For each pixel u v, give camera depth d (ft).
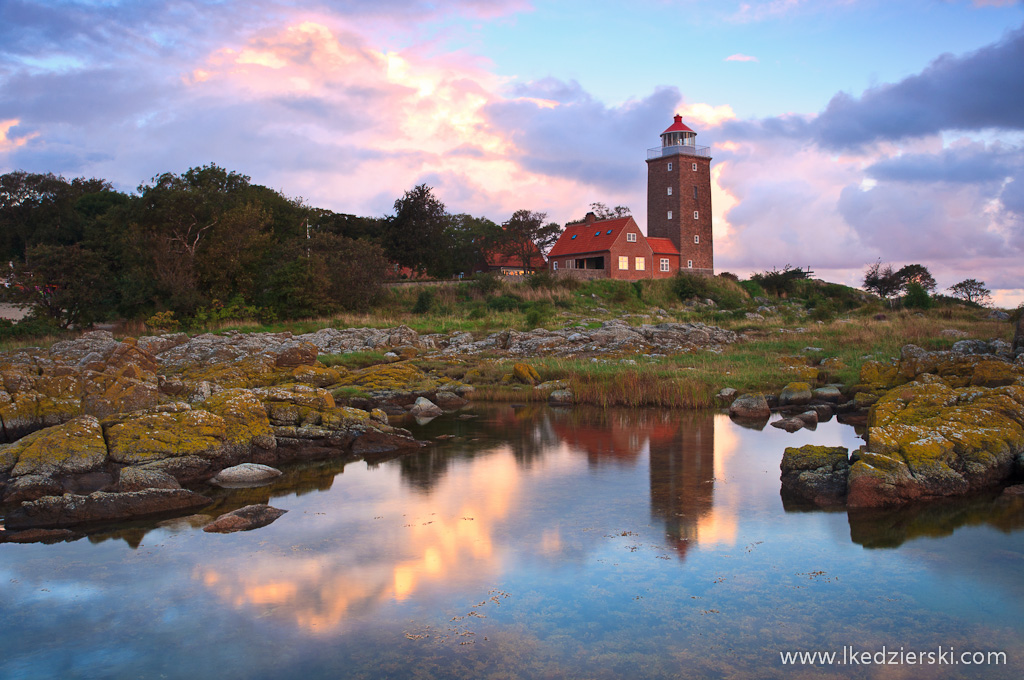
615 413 72.23
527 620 25.39
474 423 66.90
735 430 61.16
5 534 34.45
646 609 26.08
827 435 57.57
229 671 22.34
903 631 24.17
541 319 145.69
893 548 31.48
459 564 30.60
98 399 53.42
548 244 271.90
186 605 26.96
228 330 129.39
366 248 162.71
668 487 42.50
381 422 62.34
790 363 92.99
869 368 73.05
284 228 193.26
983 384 53.21
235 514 36.42
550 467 48.26
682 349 115.34
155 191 163.12
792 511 37.24
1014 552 30.71
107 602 27.32
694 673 21.81
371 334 125.49
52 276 142.51
